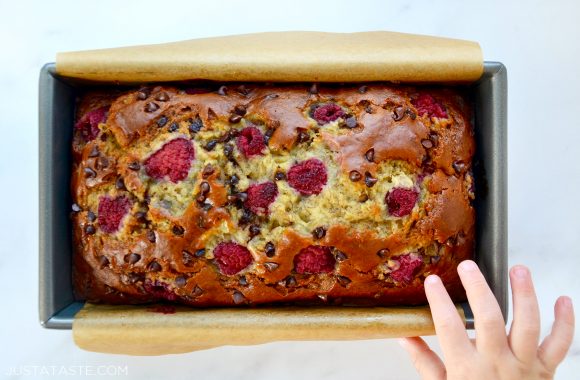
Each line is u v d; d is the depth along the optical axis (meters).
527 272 0.35
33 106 0.44
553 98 0.45
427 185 0.36
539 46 0.45
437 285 0.35
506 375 0.34
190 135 0.36
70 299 0.37
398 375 0.44
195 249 0.35
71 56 0.36
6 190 0.44
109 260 0.36
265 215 0.35
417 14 0.44
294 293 0.36
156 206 0.35
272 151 0.35
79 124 0.37
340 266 0.35
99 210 0.36
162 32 0.44
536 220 0.45
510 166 0.45
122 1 0.44
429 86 0.38
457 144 0.37
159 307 0.37
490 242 0.36
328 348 0.44
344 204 0.35
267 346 0.44
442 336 0.34
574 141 0.45
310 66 0.36
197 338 0.36
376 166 0.35
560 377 0.44
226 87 0.37
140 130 0.36
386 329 0.36
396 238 0.35
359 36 0.39
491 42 0.44
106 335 0.36
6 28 0.44
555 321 0.36
